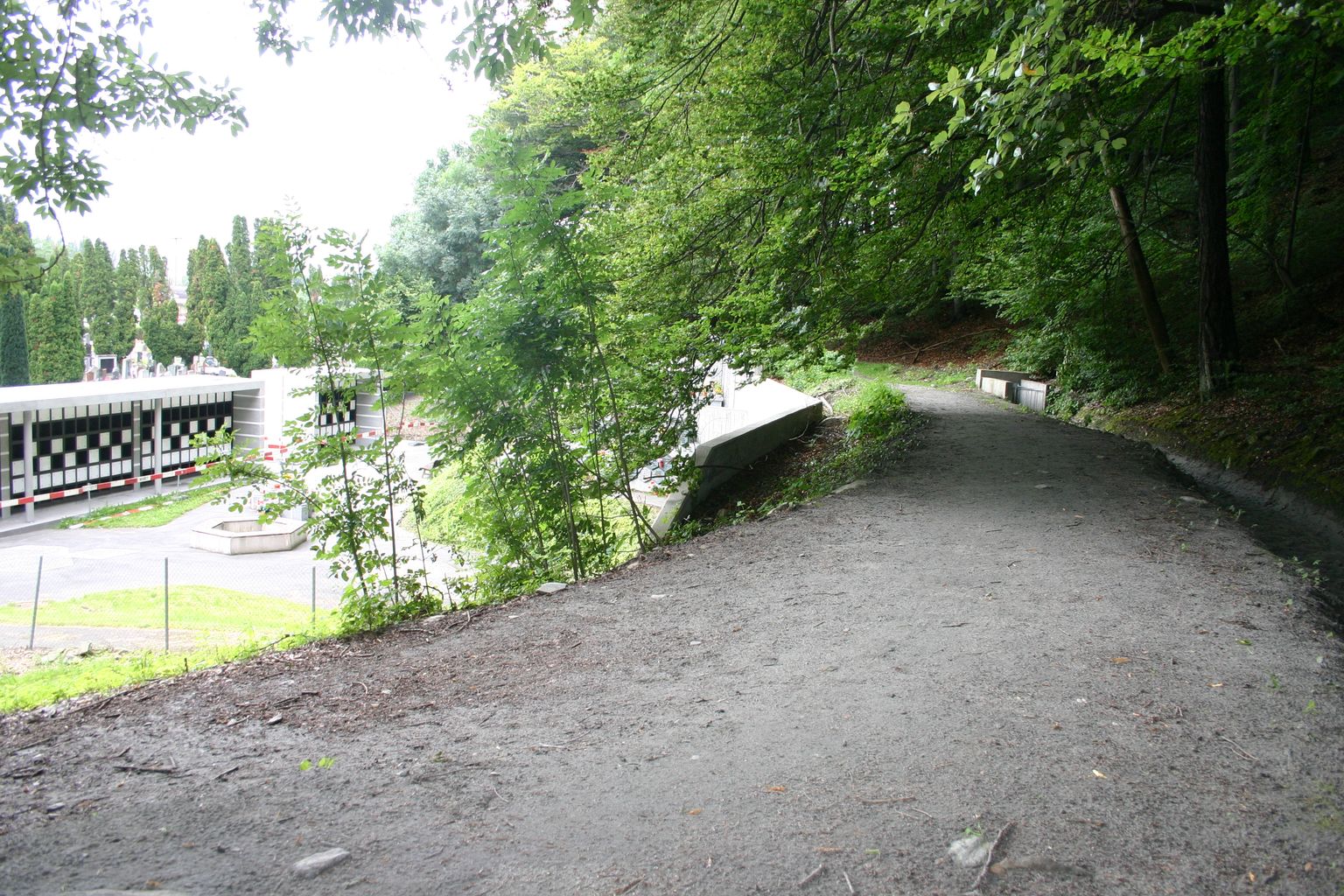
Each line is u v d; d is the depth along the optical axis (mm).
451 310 7672
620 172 13875
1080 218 17359
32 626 10312
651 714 3982
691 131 13820
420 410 7531
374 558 6934
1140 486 9148
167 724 4094
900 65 11836
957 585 5879
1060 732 3635
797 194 11680
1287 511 9711
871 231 12141
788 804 3082
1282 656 4484
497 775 3393
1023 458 10992
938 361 28125
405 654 5195
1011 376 21922
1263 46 8039
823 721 3814
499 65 6902
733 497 12312
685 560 7078
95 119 5938
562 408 8414
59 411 21375
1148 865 2670
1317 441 10367
